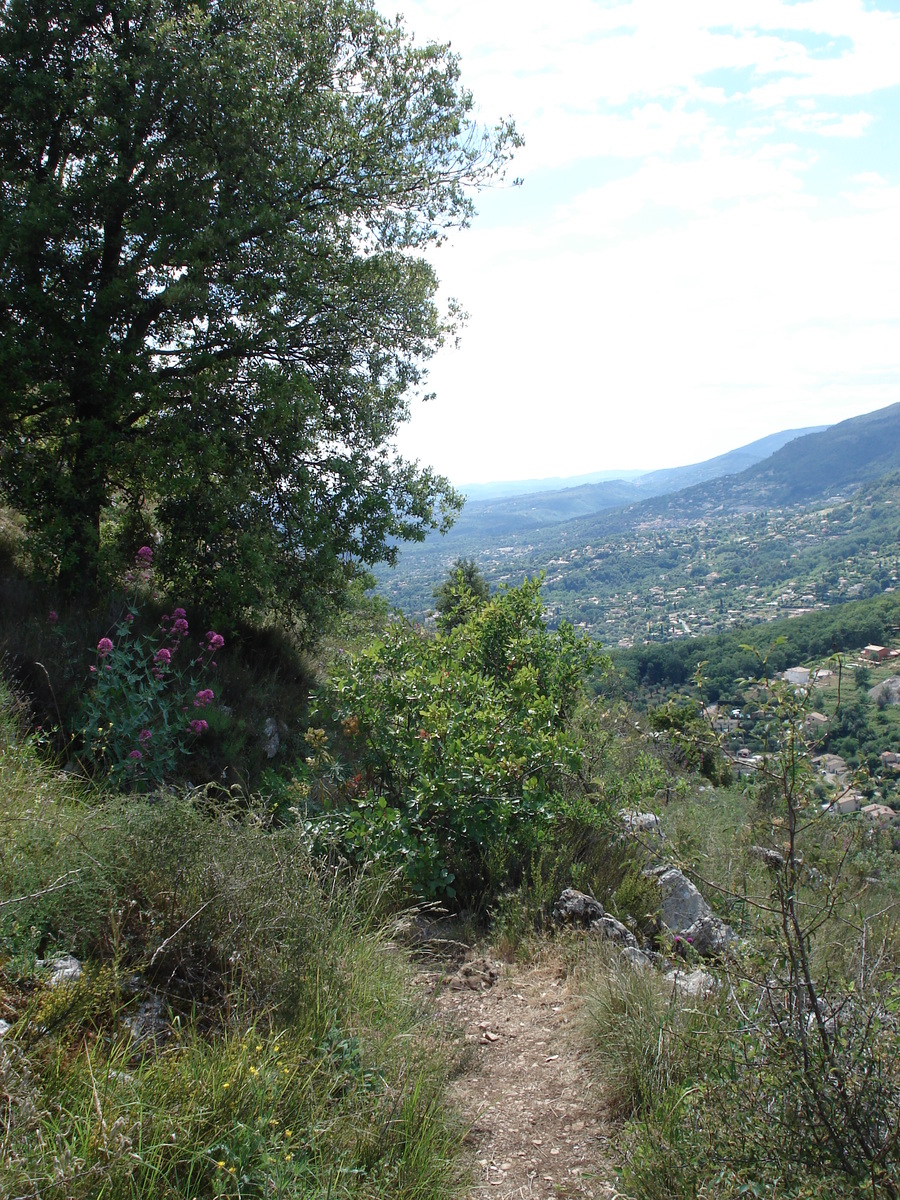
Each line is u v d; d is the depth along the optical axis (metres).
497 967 4.54
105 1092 2.30
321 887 4.27
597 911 5.04
